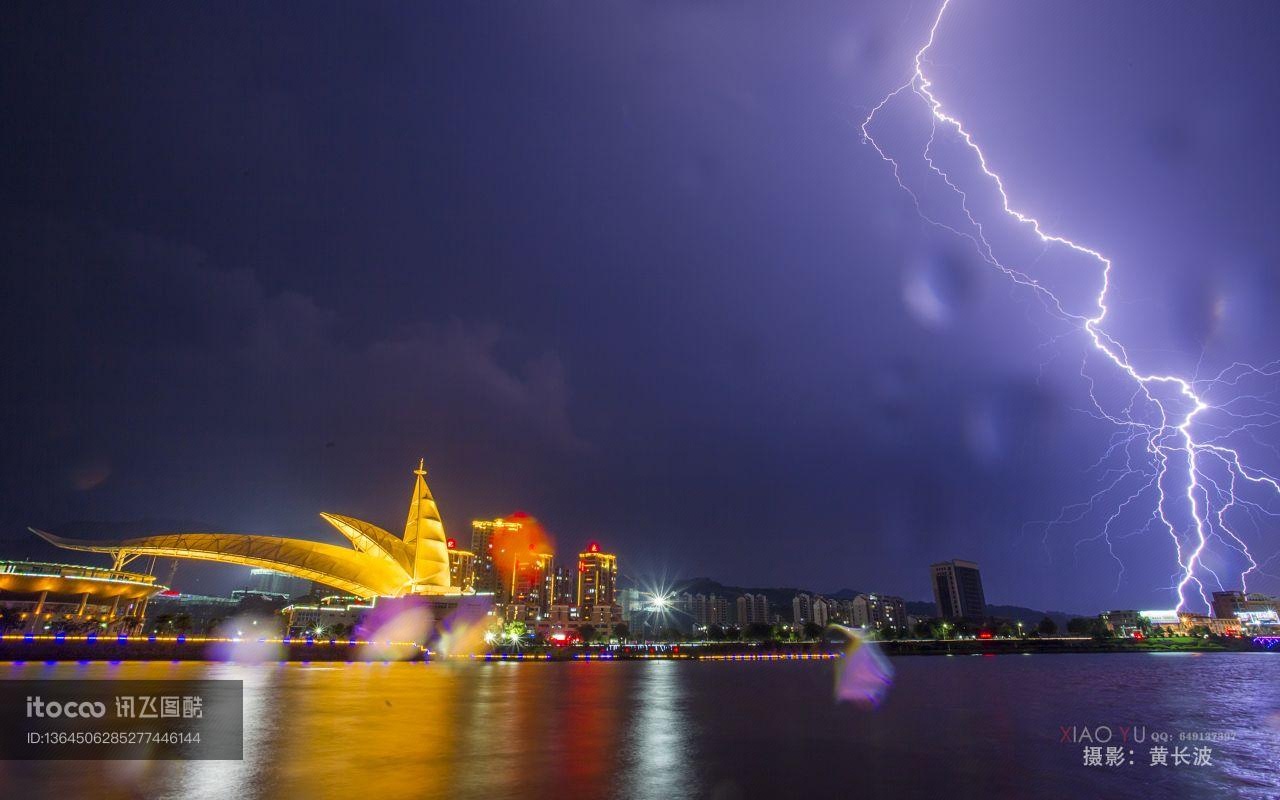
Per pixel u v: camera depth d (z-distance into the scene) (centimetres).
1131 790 1495
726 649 16300
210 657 8912
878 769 1688
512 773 1580
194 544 12494
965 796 1415
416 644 11125
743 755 1878
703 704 3491
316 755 1773
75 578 11344
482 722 2559
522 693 4116
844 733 2358
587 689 4603
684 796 1380
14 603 11306
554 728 2416
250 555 12575
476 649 11731
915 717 2894
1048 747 2058
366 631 11469
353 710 2886
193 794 1334
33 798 1295
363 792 1366
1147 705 3469
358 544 13012
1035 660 13450
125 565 12362
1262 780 1609
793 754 1905
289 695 3569
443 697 3703
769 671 8194
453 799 1320
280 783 1438
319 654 9894
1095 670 8200
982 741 2177
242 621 12369
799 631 19638
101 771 1548
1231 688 4822
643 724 2583
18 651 7531
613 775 1580
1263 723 2686
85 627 10231
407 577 12862
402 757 1767
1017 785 1524
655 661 12800
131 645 8319
